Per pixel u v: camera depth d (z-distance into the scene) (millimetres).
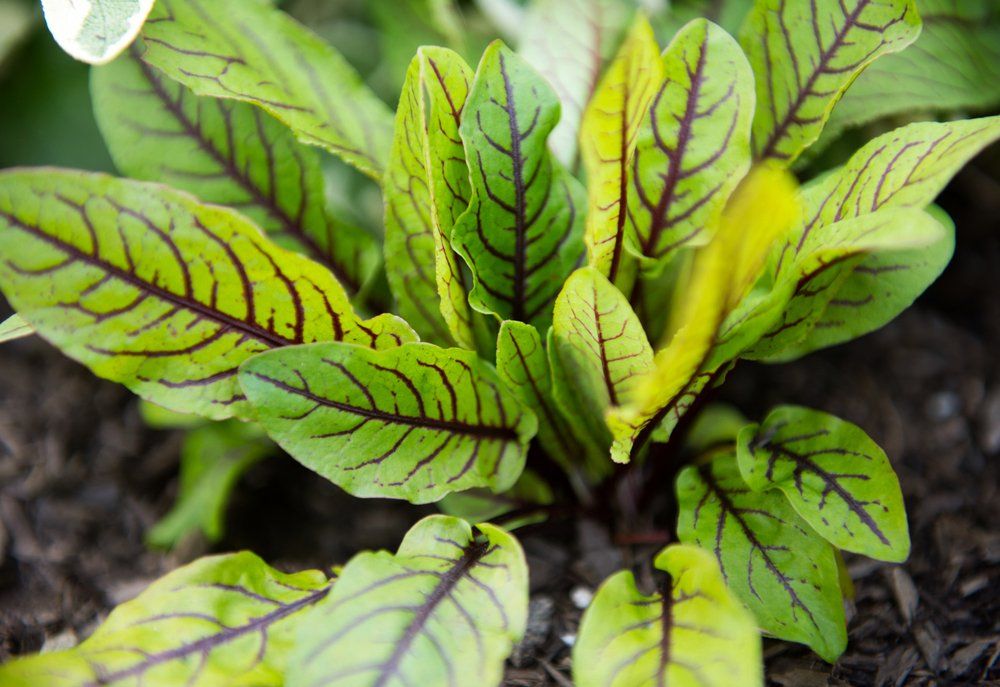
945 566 468
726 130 421
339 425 405
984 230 576
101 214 388
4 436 540
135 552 504
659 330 469
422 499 418
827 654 406
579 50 467
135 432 548
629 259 439
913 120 524
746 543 420
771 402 538
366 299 474
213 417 412
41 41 571
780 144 448
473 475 429
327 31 605
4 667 377
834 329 442
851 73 434
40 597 482
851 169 423
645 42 375
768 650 442
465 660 380
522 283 441
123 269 394
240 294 405
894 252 435
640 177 429
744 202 349
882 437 520
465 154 413
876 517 408
